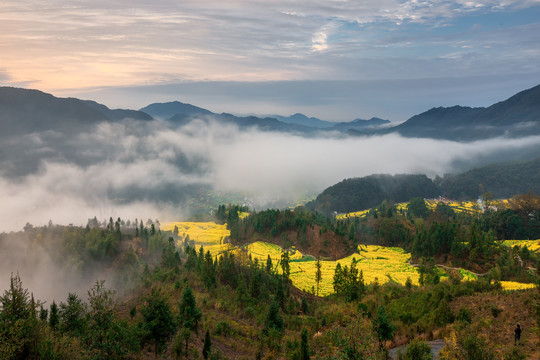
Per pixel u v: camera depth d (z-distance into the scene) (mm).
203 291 92562
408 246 189000
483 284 74750
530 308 52875
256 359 54156
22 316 33406
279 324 66938
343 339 35594
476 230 149625
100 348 36344
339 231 193625
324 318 74750
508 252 139250
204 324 65688
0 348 29938
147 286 90750
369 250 191000
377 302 81312
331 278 135250
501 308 58406
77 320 44500
